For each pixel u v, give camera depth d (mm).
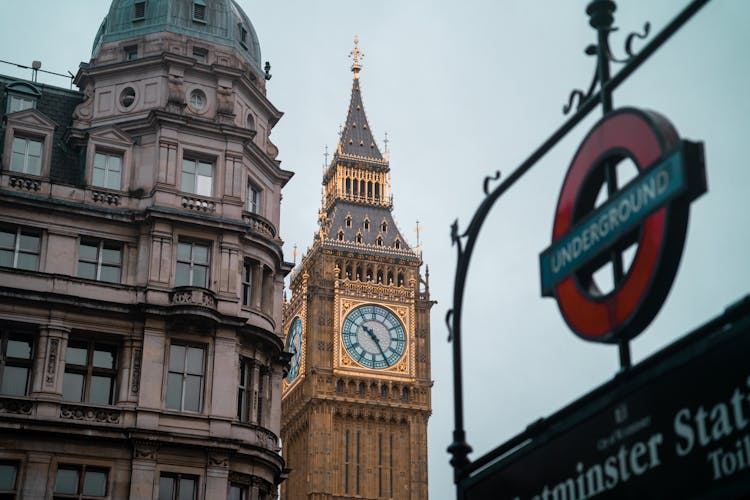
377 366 143875
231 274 56250
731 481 9531
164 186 56812
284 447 150750
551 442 12133
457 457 13875
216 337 54531
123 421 51219
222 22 64562
